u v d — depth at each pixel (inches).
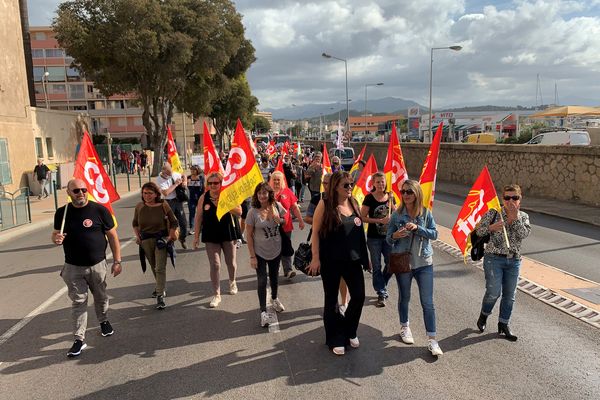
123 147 1806.1
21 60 890.7
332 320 192.5
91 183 251.9
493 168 780.0
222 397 159.2
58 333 221.3
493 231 197.0
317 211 189.9
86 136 251.0
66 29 1021.8
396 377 169.6
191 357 190.4
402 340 200.4
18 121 875.4
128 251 398.0
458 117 2440.9
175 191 389.7
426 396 156.8
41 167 842.8
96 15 1053.2
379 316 231.0
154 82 1162.6
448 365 177.9
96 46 1045.2
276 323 224.7
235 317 234.4
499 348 191.5
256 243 225.0
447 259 337.4
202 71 1211.9
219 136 2647.6
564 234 422.3
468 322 219.5
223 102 2320.4
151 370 180.1
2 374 180.2
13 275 333.1
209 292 277.3
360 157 440.5
